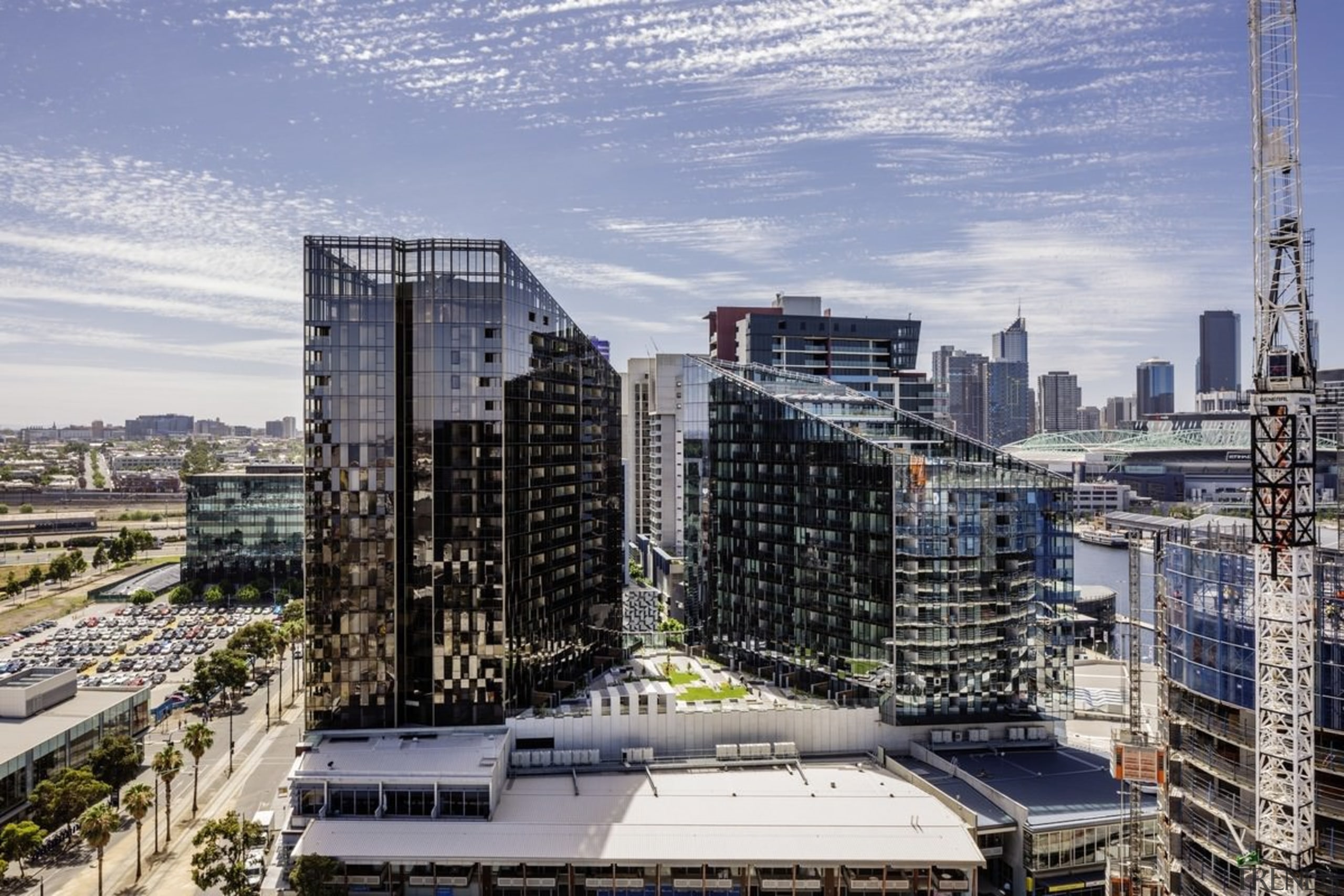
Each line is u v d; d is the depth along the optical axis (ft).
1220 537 294.87
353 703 420.36
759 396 542.98
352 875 342.64
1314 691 251.60
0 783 408.87
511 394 436.35
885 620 452.76
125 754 452.76
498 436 427.33
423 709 423.23
